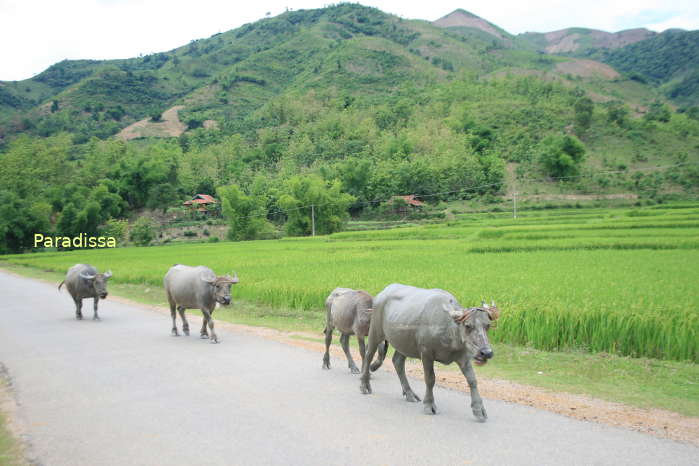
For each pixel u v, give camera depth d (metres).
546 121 130.25
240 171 114.62
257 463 5.29
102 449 5.74
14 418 6.82
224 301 11.66
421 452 5.47
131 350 11.03
